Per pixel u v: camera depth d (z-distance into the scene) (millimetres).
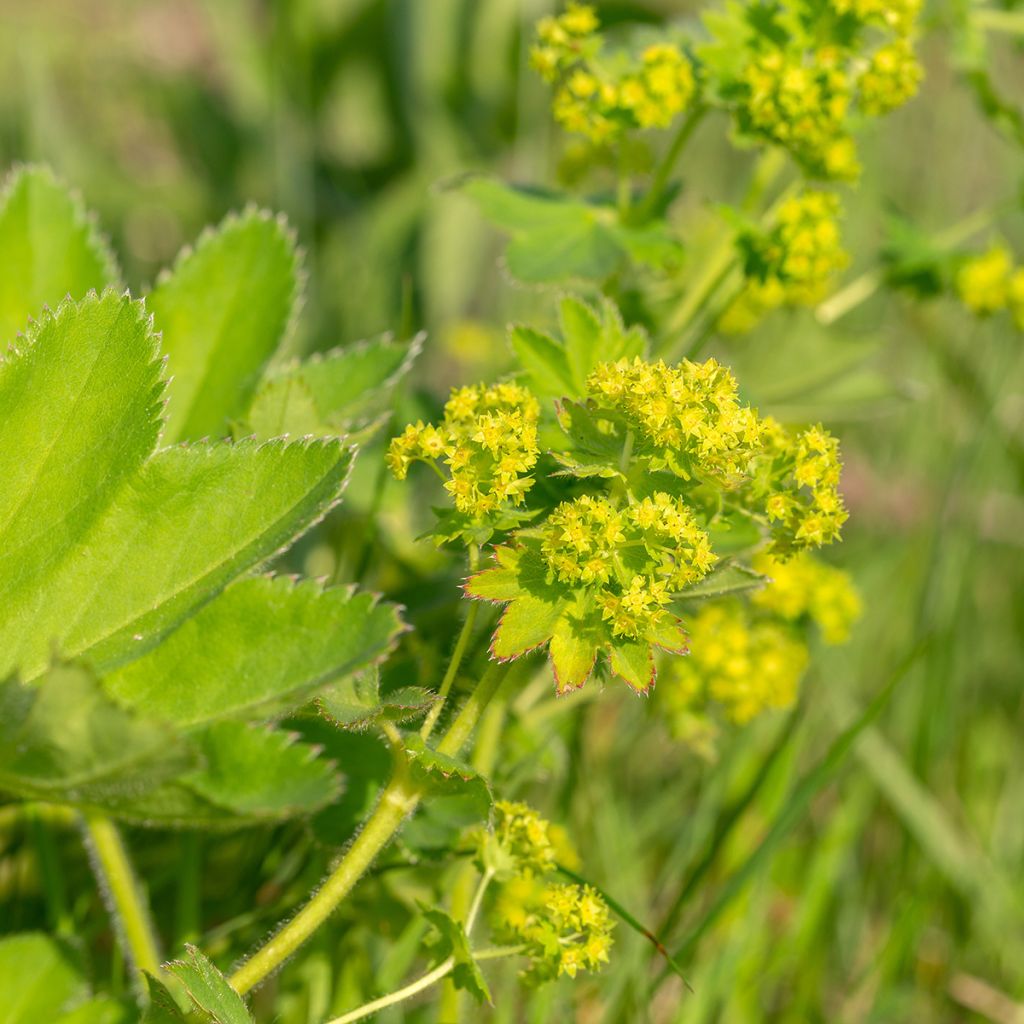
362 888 399
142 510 348
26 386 348
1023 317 470
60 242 407
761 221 435
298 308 405
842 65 426
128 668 341
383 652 334
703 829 439
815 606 427
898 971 436
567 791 429
